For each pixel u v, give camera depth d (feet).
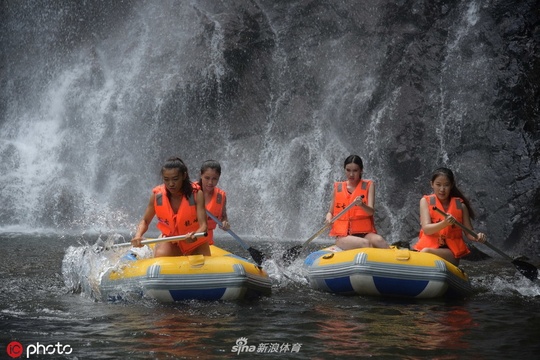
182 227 36.81
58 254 59.36
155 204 37.19
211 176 43.06
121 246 37.29
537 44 88.07
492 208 81.15
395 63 98.02
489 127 86.38
